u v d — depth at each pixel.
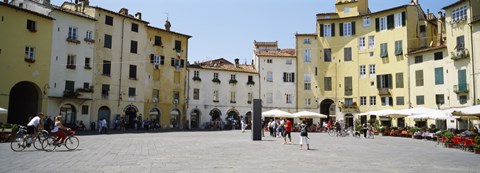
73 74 43.62
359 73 57.00
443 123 43.97
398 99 51.25
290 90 62.00
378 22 55.22
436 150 22.83
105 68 47.66
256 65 63.88
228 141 27.25
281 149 21.17
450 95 43.28
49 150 18.45
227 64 65.06
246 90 61.84
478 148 20.78
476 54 39.66
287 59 62.50
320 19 60.88
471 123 39.62
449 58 43.62
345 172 12.48
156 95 54.34
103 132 38.53
